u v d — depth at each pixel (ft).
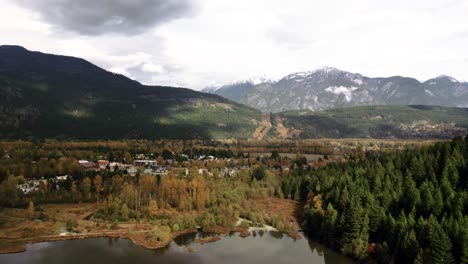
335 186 639.35
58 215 622.54
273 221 629.92
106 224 592.19
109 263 456.45
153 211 634.43
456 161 562.25
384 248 437.17
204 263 466.70
